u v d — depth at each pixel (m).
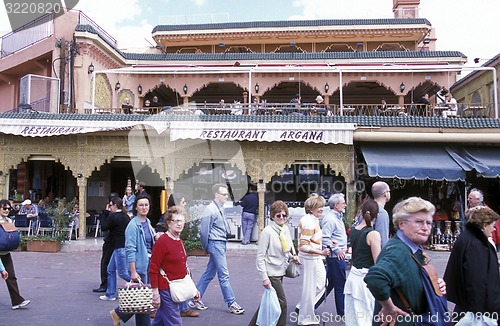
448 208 15.20
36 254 12.56
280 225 5.55
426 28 24.33
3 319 6.23
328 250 5.88
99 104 18.56
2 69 20.38
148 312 4.82
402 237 3.21
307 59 20.34
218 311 6.81
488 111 17.91
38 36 19.06
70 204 14.40
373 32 24.77
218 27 25.61
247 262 11.70
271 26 25.28
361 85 22.81
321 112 16.61
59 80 17.27
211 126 13.84
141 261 5.84
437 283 3.13
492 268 3.85
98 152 14.59
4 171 14.66
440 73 19.27
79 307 6.93
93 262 11.32
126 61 20.75
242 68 17.12
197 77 20.22
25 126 14.19
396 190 15.91
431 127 13.86
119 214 7.34
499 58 18.73
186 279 4.77
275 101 24.20
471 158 13.55
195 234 12.59
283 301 5.44
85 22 19.12
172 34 25.78
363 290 4.68
